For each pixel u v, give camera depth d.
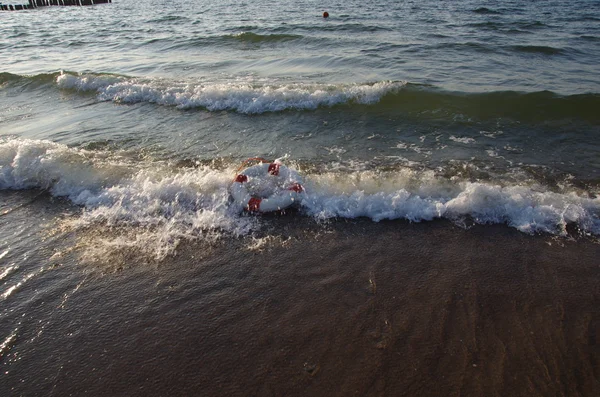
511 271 3.50
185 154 5.94
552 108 7.16
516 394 2.47
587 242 3.84
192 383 2.60
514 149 5.91
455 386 2.52
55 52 14.30
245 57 12.19
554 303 3.15
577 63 10.25
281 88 7.99
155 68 11.13
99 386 2.61
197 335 2.96
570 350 2.74
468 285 3.35
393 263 3.64
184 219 4.33
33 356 2.83
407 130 6.65
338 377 2.60
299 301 3.24
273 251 3.86
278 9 25.39
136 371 2.70
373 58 11.23
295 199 4.52
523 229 4.03
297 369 2.66
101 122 7.27
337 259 3.72
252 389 2.54
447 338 2.86
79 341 2.94
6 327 3.08
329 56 11.68
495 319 3.01
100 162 5.47
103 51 14.18
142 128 6.95
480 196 4.36
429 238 3.97
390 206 4.40
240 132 6.73
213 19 21.91
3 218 4.49
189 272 3.61
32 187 5.08
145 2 37.28
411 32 15.20
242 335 2.94
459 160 5.59
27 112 7.97
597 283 3.33
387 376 2.59
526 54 11.27
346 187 4.71
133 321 3.10
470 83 8.75
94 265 3.72
